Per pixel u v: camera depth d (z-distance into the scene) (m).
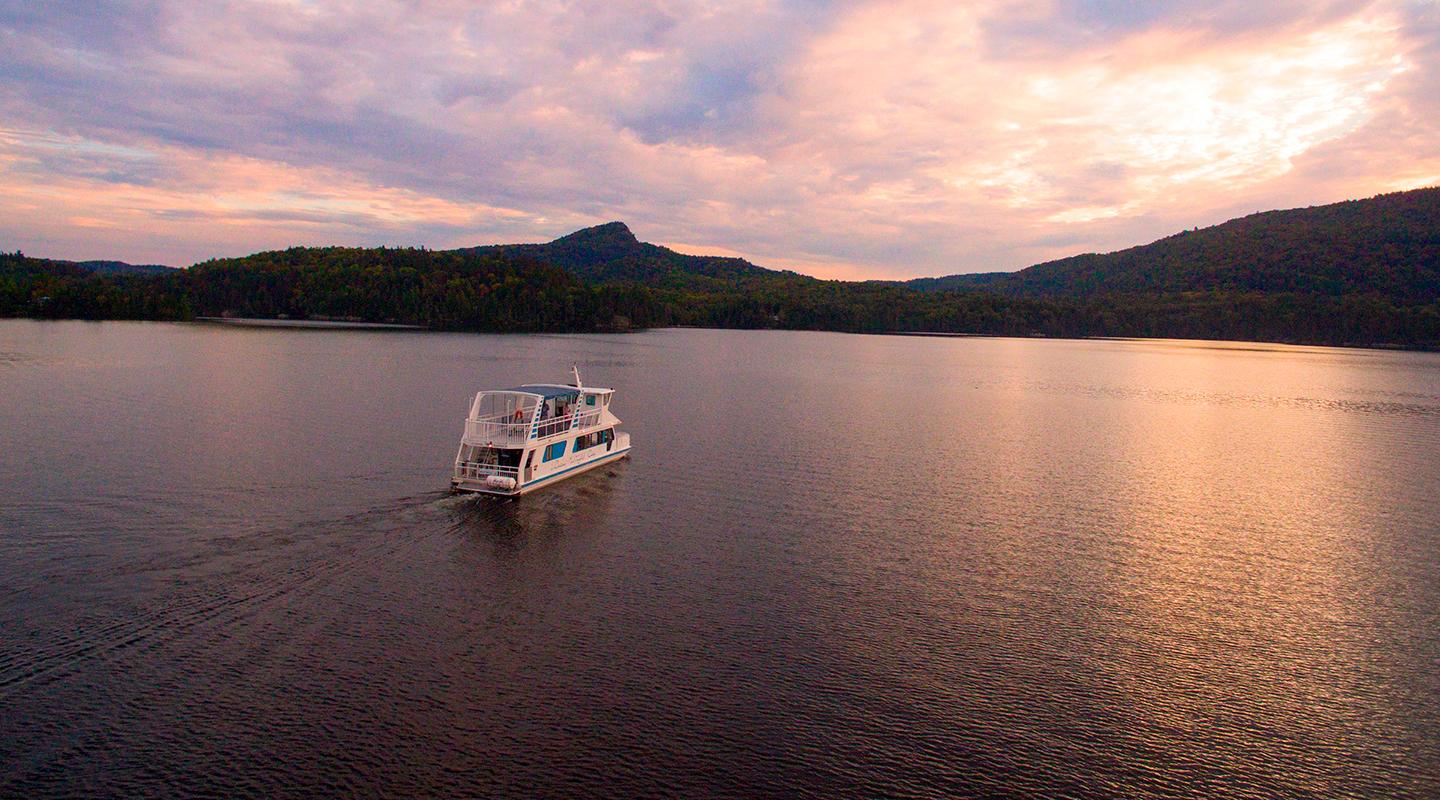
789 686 31.67
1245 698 32.31
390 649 33.09
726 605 38.91
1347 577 45.44
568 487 59.12
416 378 124.75
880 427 93.06
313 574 40.09
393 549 44.25
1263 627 38.59
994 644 35.91
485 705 29.42
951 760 27.72
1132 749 28.80
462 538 46.78
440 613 36.69
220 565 40.41
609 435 68.81
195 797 24.09
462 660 32.53
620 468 66.06
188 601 36.22
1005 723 29.97
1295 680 33.75
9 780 24.30
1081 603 40.72
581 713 29.25
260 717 27.94
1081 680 33.16
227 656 31.80
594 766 26.42
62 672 29.89
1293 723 30.75
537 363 162.12
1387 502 62.12
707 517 52.91
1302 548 50.31
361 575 40.53
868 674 32.84
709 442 79.19
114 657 31.12
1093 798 26.27
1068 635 37.06
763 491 60.06
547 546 46.09
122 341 181.38
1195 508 59.28
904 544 48.69
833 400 118.25
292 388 107.25
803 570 43.81
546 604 38.25
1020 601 40.66
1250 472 72.94
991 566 45.44
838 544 48.31
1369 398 138.12
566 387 66.56
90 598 35.94
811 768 26.94
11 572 38.47
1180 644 36.59
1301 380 172.00
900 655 34.53
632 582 41.34
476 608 37.44
